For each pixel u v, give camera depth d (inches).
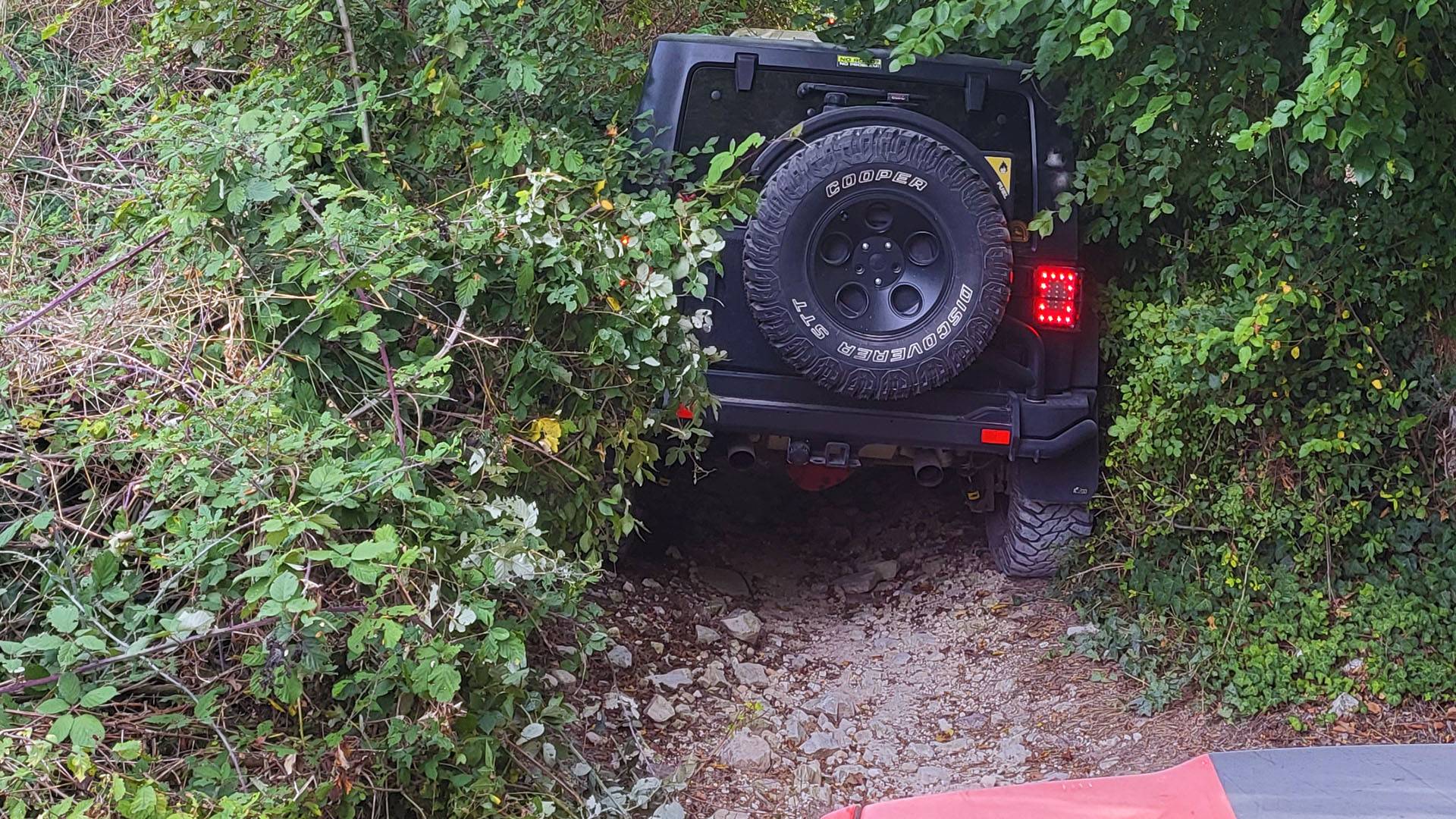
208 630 93.9
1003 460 208.8
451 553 110.2
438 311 136.1
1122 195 190.9
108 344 120.0
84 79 191.8
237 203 118.3
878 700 180.2
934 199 177.3
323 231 122.0
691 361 151.9
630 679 172.1
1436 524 187.8
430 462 108.4
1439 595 181.8
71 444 112.2
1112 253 209.2
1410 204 181.8
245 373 113.7
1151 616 192.2
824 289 181.6
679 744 158.4
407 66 165.2
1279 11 173.3
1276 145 187.6
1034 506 202.8
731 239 185.9
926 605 214.7
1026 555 205.3
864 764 159.5
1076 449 198.7
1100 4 150.2
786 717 171.2
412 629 100.4
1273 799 73.9
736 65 190.5
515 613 131.9
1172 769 81.3
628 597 199.6
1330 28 139.9
